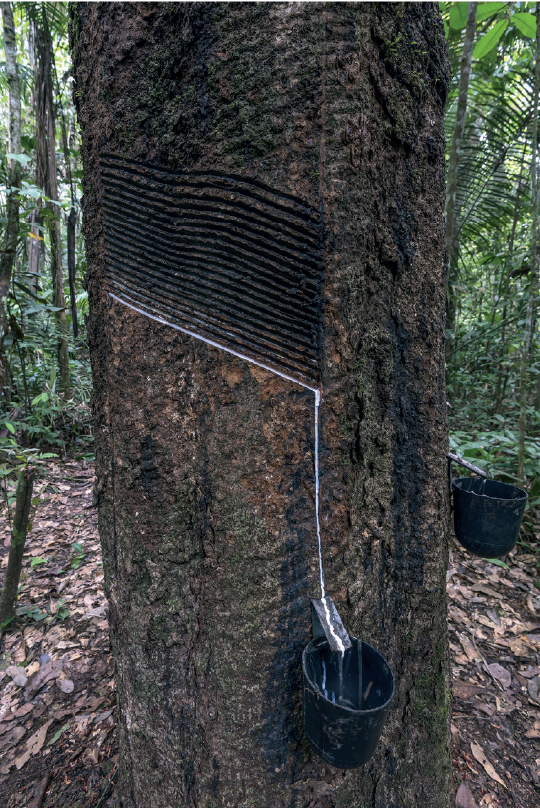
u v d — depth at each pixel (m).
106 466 1.08
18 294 2.97
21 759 1.42
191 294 0.89
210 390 0.90
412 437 1.07
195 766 0.99
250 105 0.79
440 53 1.00
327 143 0.80
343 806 1.03
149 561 0.99
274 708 0.92
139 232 0.92
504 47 3.66
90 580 2.32
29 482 1.84
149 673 1.01
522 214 3.85
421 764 1.17
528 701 1.67
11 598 1.95
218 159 0.81
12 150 1.82
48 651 1.87
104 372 1.05
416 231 1.01
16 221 1.88
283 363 0.86
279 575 0.90
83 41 0.96
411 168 0.98
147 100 0.87
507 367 3.88
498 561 2.46
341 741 0.74
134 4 0.85
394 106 0.90
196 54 0.81
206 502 0.93
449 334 3.82
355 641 0.92
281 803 0.96
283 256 0.82
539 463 2.77
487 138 3.59
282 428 0.87
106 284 0.98
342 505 0.94
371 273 0.93
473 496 1.17
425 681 1.15
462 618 2.11
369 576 1.03
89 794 1.29
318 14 0.77
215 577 0.93
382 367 0.99
